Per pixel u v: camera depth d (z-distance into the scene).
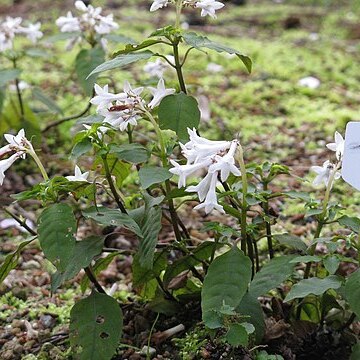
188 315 0.37
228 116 0.70
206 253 0.35
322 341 0.34
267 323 0.34
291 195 0.33
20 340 0.38
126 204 0.35
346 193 0.56
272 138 0.66
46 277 0.45
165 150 0.32
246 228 0.32
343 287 0.31
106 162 0.32
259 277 0.31
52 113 0.64
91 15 0.50
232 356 0.32
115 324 0.31
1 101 0.56
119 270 0.46
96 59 0.50
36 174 0.59
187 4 0.33
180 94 0.32
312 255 0.32
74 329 0.31
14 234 0.51
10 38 0.56
